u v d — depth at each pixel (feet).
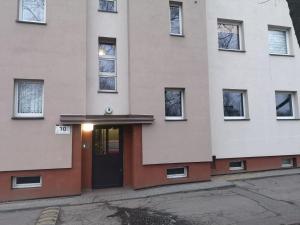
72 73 34.30
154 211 27.35
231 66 44.34
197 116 39.22
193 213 26.40
